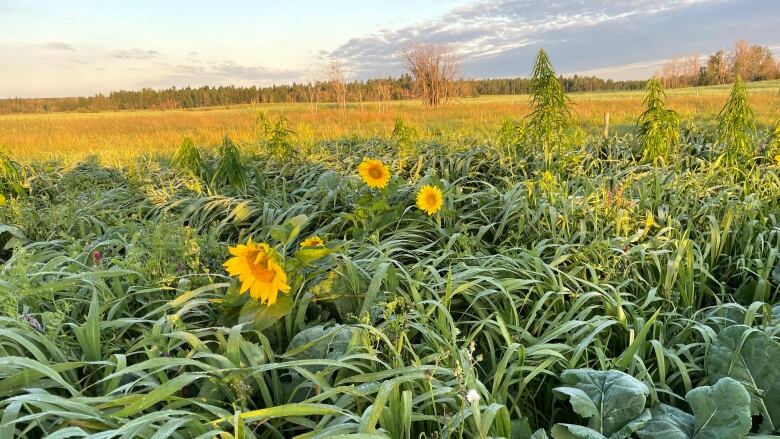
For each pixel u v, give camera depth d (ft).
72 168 26.16
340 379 6.56
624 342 8.41
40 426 5.14
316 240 9.37
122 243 12.36
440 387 5.97
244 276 7.30
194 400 5.53
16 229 14.28
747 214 13.43
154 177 22.62
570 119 22.09
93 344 6.83
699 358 7.75
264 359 6.81
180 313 7.37
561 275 10.37
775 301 10.53
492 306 8.95
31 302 8.16
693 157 22.54
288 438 6.29
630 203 13.46
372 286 8.06
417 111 119.14
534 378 7.64
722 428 5.54
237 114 141.59
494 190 16.92
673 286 10.40
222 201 17.47
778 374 6.39
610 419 6.02
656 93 22.22
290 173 23.80
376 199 14.51
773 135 24.31
